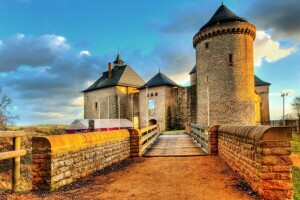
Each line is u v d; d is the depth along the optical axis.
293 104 54.09
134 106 52.34
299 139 29.19
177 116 44.22
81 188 5.95
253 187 5.48
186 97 42.94
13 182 5.47
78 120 41.75
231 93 31.97
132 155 10.91
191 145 14.42
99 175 7.40
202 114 34.03
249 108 31.98
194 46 37.28
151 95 46.69
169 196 5.26
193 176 6.98
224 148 9.18
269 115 56.69
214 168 7.94
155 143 15.98
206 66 33.66
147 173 7.55
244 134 6.09
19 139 5.64
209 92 33.12
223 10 34.59
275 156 4.86
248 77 32.31
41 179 5.70
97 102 57.59
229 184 6.03
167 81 46.00
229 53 32.22
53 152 5.75
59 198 5.10
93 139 7.71
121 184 6.32
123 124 47.94
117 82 53.62
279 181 4.80
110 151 8.98
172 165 8.66
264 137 4.90
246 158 6.08
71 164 6.51
